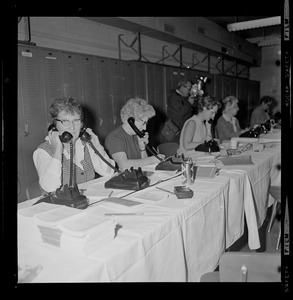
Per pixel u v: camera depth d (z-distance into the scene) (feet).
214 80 19.15
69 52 10.20
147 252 3.51
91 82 11.10
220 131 12.79
